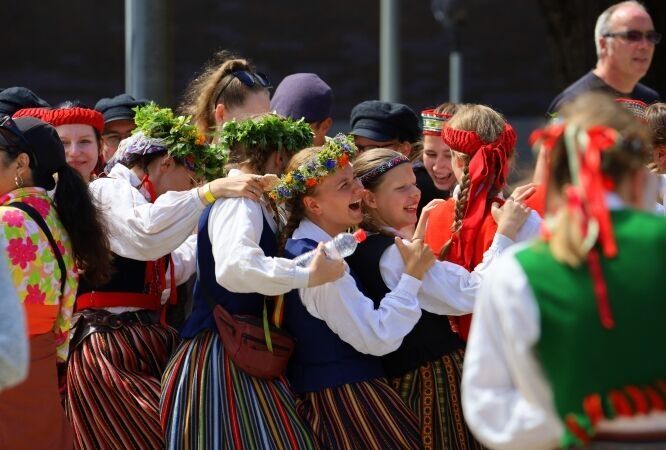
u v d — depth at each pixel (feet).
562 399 19.39
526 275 19.75
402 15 132.26
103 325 33.50
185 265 36.17
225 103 38.27
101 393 32.73
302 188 30.35
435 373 31.30
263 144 32.58
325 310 29.71
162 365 33.88
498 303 19.99
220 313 30.55
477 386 20.47
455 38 90.58
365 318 29.45
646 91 49.90
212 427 30.07
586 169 19.70
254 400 30.07
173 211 31.50
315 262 28.89
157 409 32.27
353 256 31.45
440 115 39.73
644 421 19.26
